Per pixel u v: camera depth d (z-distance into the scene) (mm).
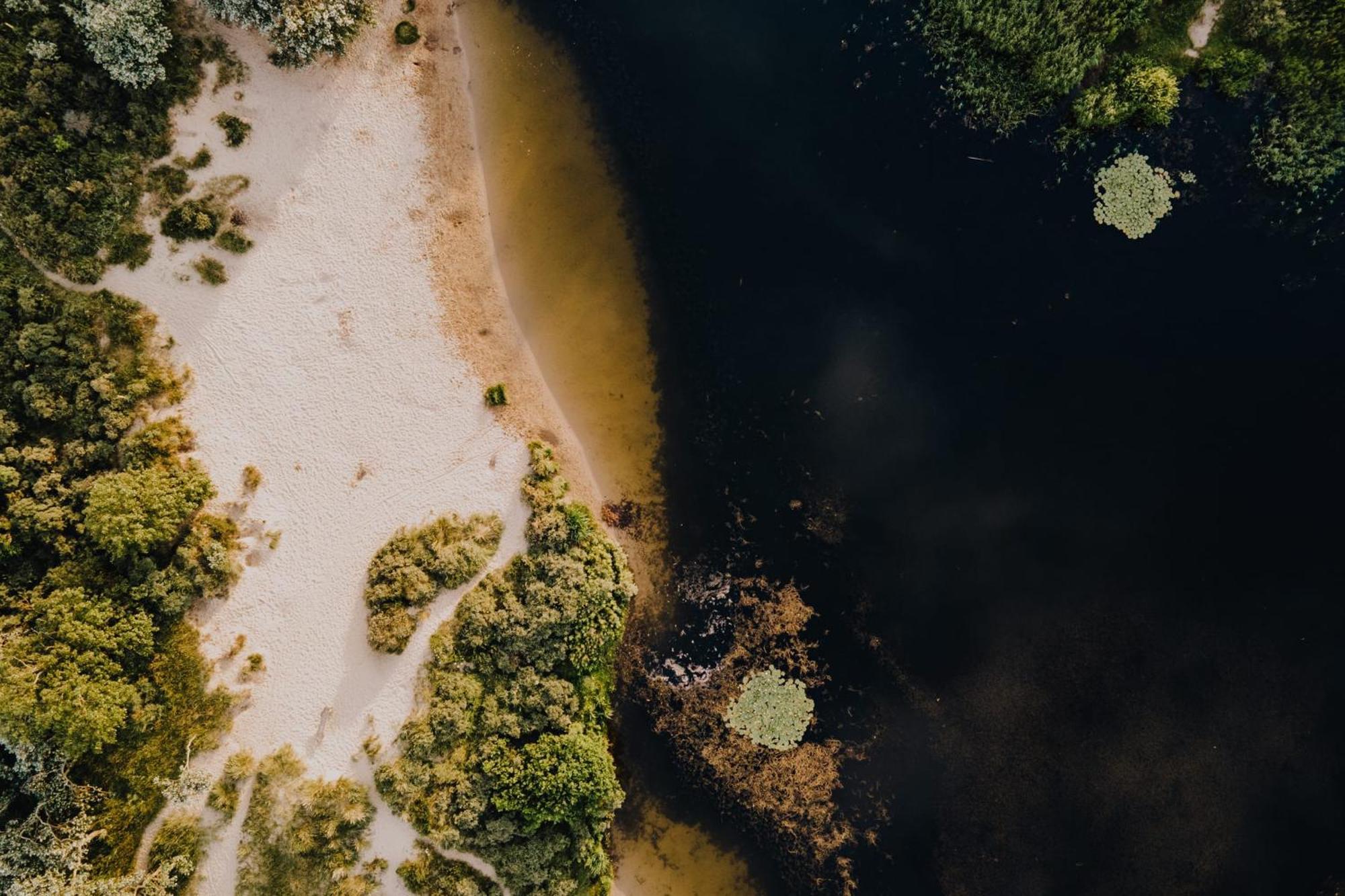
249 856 27891
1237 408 29625
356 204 29719
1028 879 29688
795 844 29984
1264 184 29109
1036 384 29906
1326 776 29234
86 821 26609
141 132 28234
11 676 25359
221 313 29156
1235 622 29562
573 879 28359
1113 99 28719
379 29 29672
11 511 26922
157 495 27422
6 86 26875
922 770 29969
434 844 28141
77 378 27828
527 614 28578
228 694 28359
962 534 30000
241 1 27781
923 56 29578
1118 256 29641
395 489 29594
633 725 30000
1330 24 28047
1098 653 29734
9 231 27594
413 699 28766
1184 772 29500
